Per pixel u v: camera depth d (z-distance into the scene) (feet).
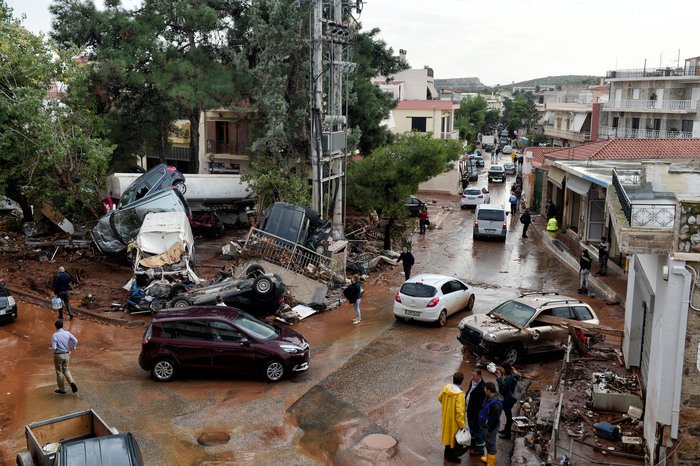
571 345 50.88
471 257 94.94
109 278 73.51
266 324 47.98
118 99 99.76
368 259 86.12
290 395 43.52
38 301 65.00
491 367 48.42
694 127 186.19
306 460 34.83
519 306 53.06
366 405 42.14
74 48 85.66
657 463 31.96
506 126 452.35
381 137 114.83
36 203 90.12
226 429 38.34
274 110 89.20
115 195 96.22
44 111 80.38
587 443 36.06
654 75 209.97
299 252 67.05
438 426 39.27
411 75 256.32
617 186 37.73
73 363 49.52
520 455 35.12
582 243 98.02
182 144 151.33
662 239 31.35
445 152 94.27
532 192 145.59
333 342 55.42
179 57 98.02
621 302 69.31
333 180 85.40
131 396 43.09
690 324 30.40
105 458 27.84
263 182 86.33
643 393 40.83
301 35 90.48
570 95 342.85
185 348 45.29
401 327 59.98
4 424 38.93
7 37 79.20
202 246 94.22
